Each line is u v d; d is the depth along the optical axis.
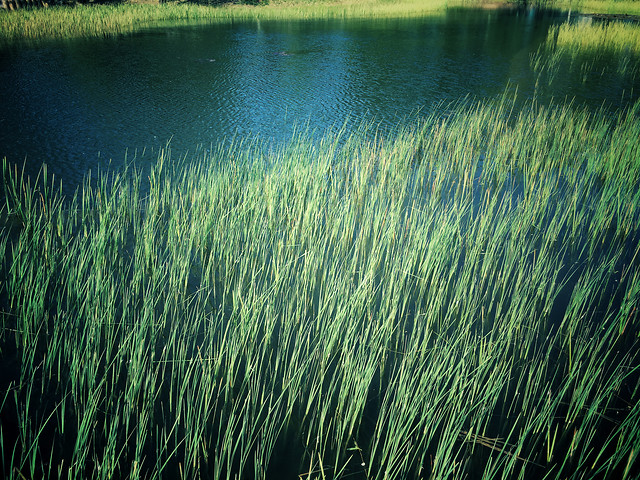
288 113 9.07
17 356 3.40
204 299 4.10
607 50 14.64
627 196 5.53
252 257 4.45
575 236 5.12
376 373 3.47
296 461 2.84
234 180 5.51
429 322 3.72
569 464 2.82
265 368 3.44
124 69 11.59
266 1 23.25
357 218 5.39
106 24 16.53
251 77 11.44
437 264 4.24
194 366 3.40
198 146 7.34
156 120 8.40
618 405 3.21
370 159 6.27
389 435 2.75
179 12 19.48
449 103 9.84
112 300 3.64
